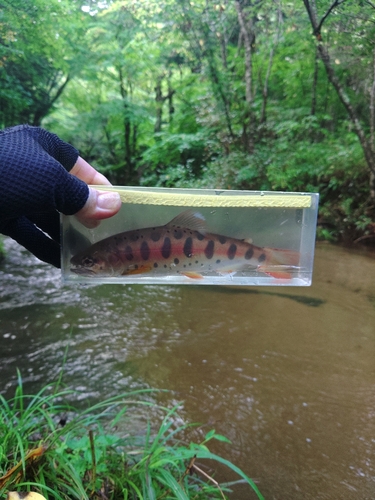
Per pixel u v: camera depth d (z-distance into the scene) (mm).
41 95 14969
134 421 2996
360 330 4645
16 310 5082
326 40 8875
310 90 11492
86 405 3213
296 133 10789
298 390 3471
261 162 9852
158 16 12141
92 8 12852
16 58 12445
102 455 1990
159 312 5137
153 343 4305
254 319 4934
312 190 9523
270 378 3652
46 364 3842
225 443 2807
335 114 11258
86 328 4648
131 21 13320
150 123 15766
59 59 13422
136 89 16031
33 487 1756
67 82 15172
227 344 4293
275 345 4277
